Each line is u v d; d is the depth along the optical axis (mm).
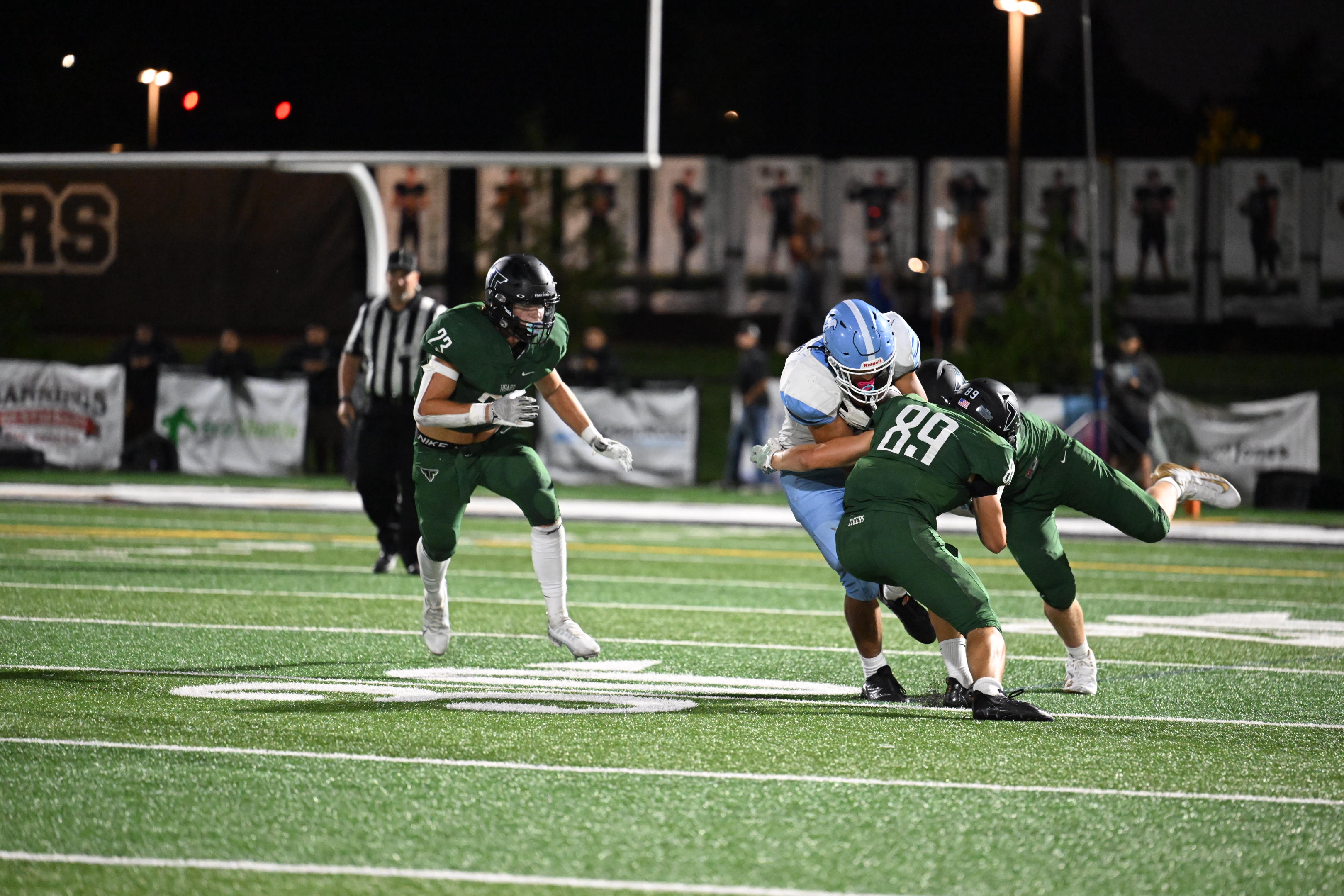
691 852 11820
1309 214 88938
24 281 67438
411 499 29203
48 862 11367
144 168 43688
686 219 90438
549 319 19547
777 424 59875
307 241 67875
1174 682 20703
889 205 88812
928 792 13836
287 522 44125
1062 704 18750
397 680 19453
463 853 11719
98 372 61219
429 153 42688
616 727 16562
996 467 17078
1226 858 11914
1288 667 22250
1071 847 12133
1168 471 21141
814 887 11039
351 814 12766
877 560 17266
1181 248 89688
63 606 25594
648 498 55688
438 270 84375
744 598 29406
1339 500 56031
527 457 20234
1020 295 67062
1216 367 86188
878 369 17984
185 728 16000
